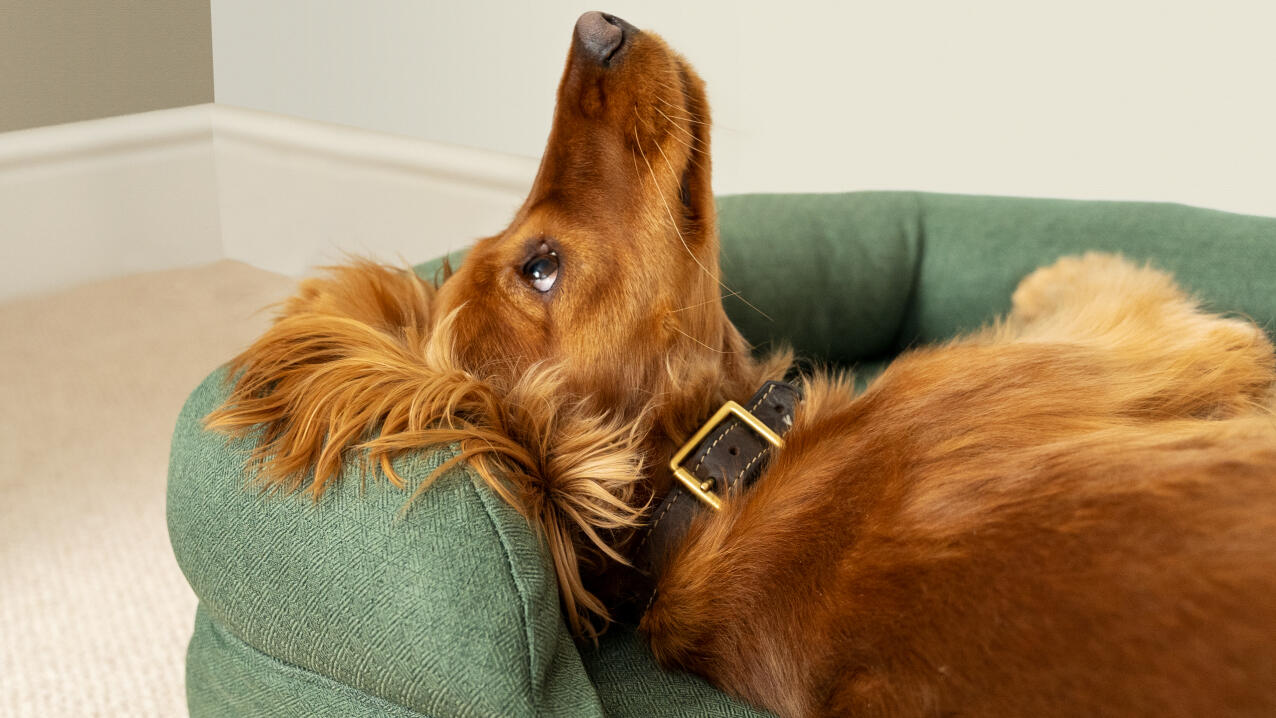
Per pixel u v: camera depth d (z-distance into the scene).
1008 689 0.56
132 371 1.95
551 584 0.68
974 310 1.38
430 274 1.16
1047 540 0.59
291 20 2.35
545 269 0.85
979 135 1.90
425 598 0.64
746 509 0.75
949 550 0.63
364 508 0.69
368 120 2.36
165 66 2.38
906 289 1.42
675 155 0.85
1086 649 0.54
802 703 0.68
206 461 0.77
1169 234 1.27
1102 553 0.57
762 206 1.42
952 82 1.88
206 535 0.75
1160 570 0.54
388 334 0.85
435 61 2.23
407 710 0.66
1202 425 0.67
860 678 0.64
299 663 0.71
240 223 2.55
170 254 2.49
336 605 0.67
